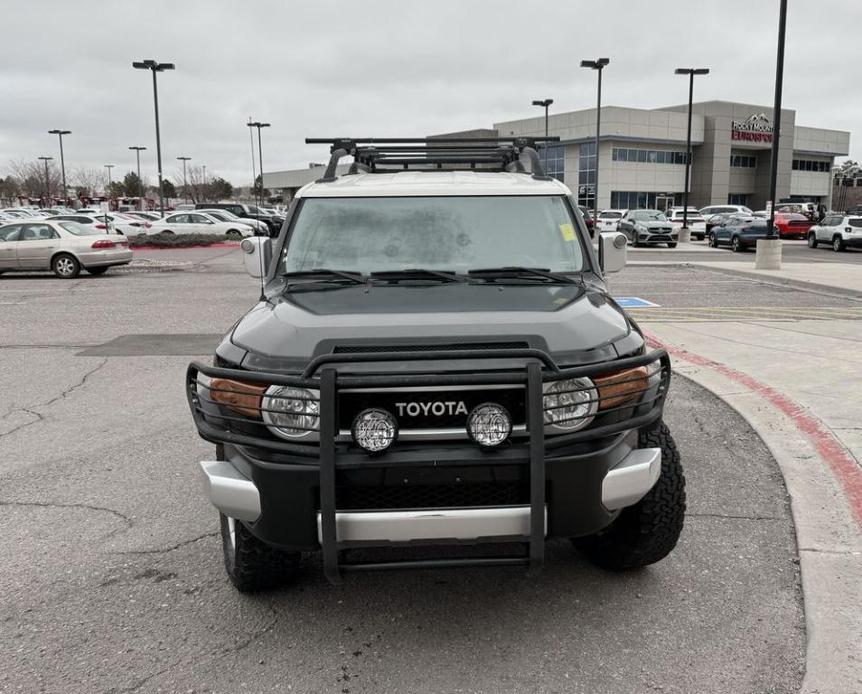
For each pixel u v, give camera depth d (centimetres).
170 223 3578
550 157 7494
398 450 282
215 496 303
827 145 8531
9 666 303
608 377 297
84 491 488
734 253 2964
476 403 288
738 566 377
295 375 291
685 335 978
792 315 1181
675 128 7231
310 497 287
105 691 288
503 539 286
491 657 307
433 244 399
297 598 355
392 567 287
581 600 349
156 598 356
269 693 287
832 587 349
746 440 562
